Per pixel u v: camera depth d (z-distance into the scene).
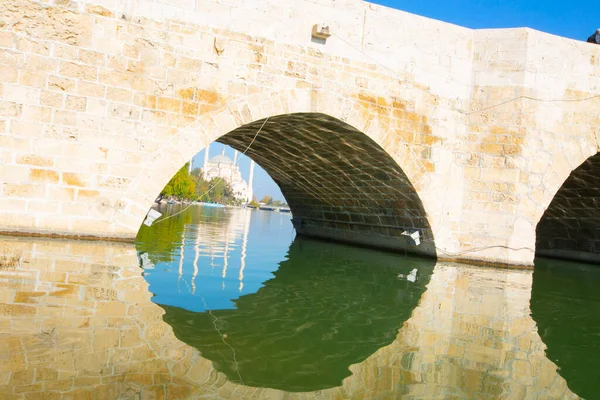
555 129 12.12
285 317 5.46
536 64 12.05
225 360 3.80
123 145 8.86
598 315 6.85
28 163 8.26
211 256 10.20
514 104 11.95
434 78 11.87
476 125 12.17
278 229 24.41
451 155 12.09
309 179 16.89
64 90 8.48
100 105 8.71
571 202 16.06
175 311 5.03
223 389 3.22
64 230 8.48
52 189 8.41
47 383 2.88
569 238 17.64
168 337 4.09
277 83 10.15
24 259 6.46
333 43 10.72
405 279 9.04
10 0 8.15
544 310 6.91
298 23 10.38
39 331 3.73
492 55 12.19
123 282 5.97
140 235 13.20
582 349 4.98
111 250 8.13
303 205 20.38
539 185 11.96
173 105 9.23
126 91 8.88
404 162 11.55
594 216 16.02
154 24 9.12
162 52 9.16
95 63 8.68
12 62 8.17
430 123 11.82
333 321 5.44
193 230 17.58
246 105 9.85
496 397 3.48
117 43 8.84
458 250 12.10
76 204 8.55
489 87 12.13
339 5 10.80
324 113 10.59
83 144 8.59
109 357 3.42
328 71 10.65
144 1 9.05
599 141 12.44
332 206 17.91
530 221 11.88
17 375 2.93
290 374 3.68
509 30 12.12
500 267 11.73
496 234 11.84
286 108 10.24
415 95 11.63
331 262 11.28
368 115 11.07
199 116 9.45
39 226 8.33
